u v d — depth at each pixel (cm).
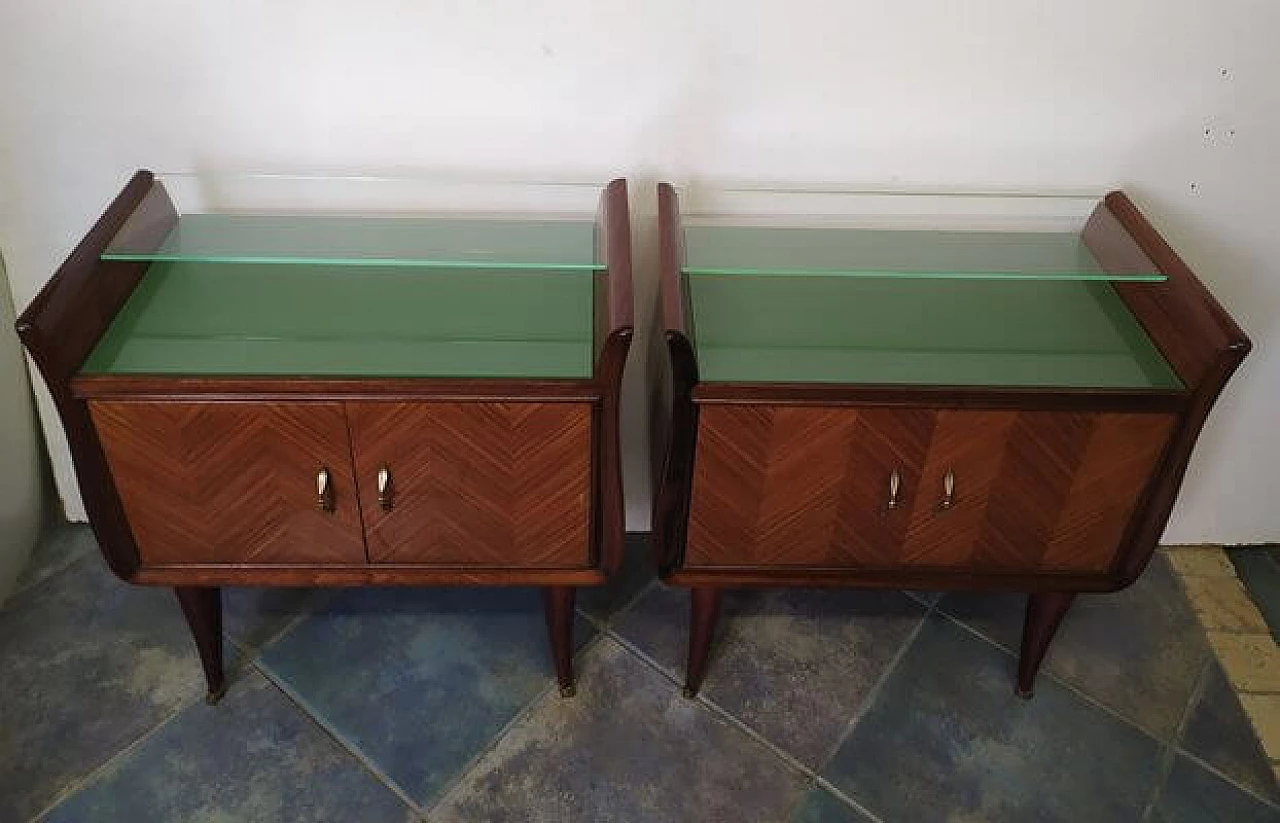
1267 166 149
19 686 156
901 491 134
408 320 135
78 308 122
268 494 131
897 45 138
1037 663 157
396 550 138
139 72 138
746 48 138
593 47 137
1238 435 176
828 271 140
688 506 135
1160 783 150
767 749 153
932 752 153
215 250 138
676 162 147
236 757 148
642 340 164
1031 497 135
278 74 138
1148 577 185
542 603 174
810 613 174
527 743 152
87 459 126
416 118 142
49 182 147
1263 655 171
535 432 127
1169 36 138
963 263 145
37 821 139
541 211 149
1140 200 153
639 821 143
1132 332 139
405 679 160
